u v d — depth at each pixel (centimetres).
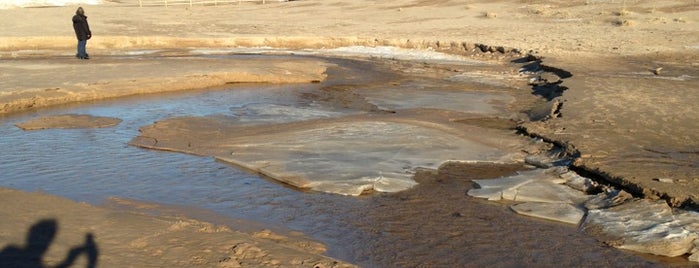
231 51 2717
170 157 1039
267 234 704
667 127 1188
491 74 2109
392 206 816
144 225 647
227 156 1034
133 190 877
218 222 748
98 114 1401
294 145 1089
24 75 1761
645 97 1482
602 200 822
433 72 2156
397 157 1024
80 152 1073
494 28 3200
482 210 804
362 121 1281
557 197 843
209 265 557
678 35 2758
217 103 1539
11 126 1272
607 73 1920
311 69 2081
